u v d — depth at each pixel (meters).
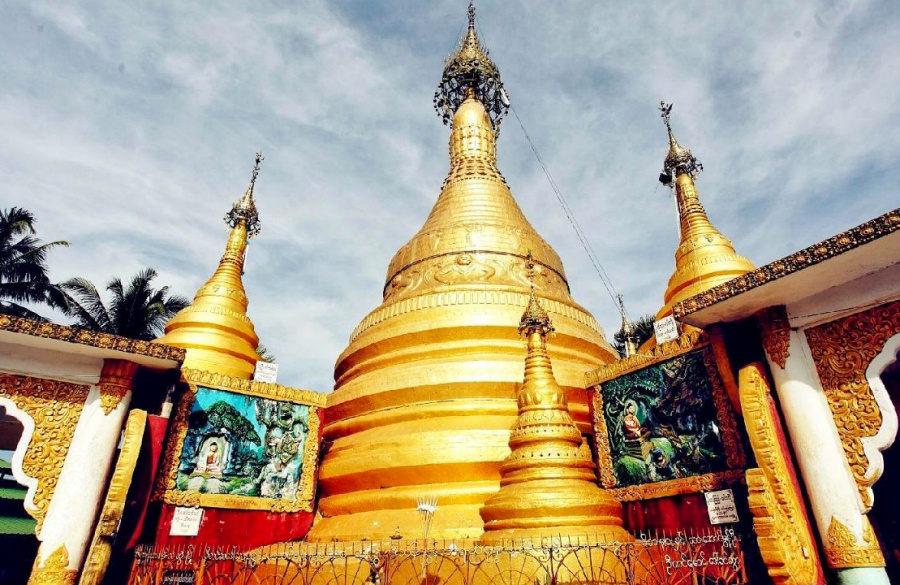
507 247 16.05
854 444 7.18
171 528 9.95
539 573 7.40
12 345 8.77
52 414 8.84
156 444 9.98
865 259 7.09
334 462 12.16
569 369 12.86
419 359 13.45
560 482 8.79
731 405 8.95
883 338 7.22
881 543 9.88
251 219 17.62
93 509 8.57
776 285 7.67
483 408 12.05
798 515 7.07
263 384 11.94
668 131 15.91
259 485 11.26
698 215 14.02
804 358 7.86
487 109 22.75
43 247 26.30
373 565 7.30
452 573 7.43
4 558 10.64
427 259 16.14
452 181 19.09
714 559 7.34
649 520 9.68
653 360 10.44
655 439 10.04
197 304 15.19
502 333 13.46
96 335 8.91
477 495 10.66
